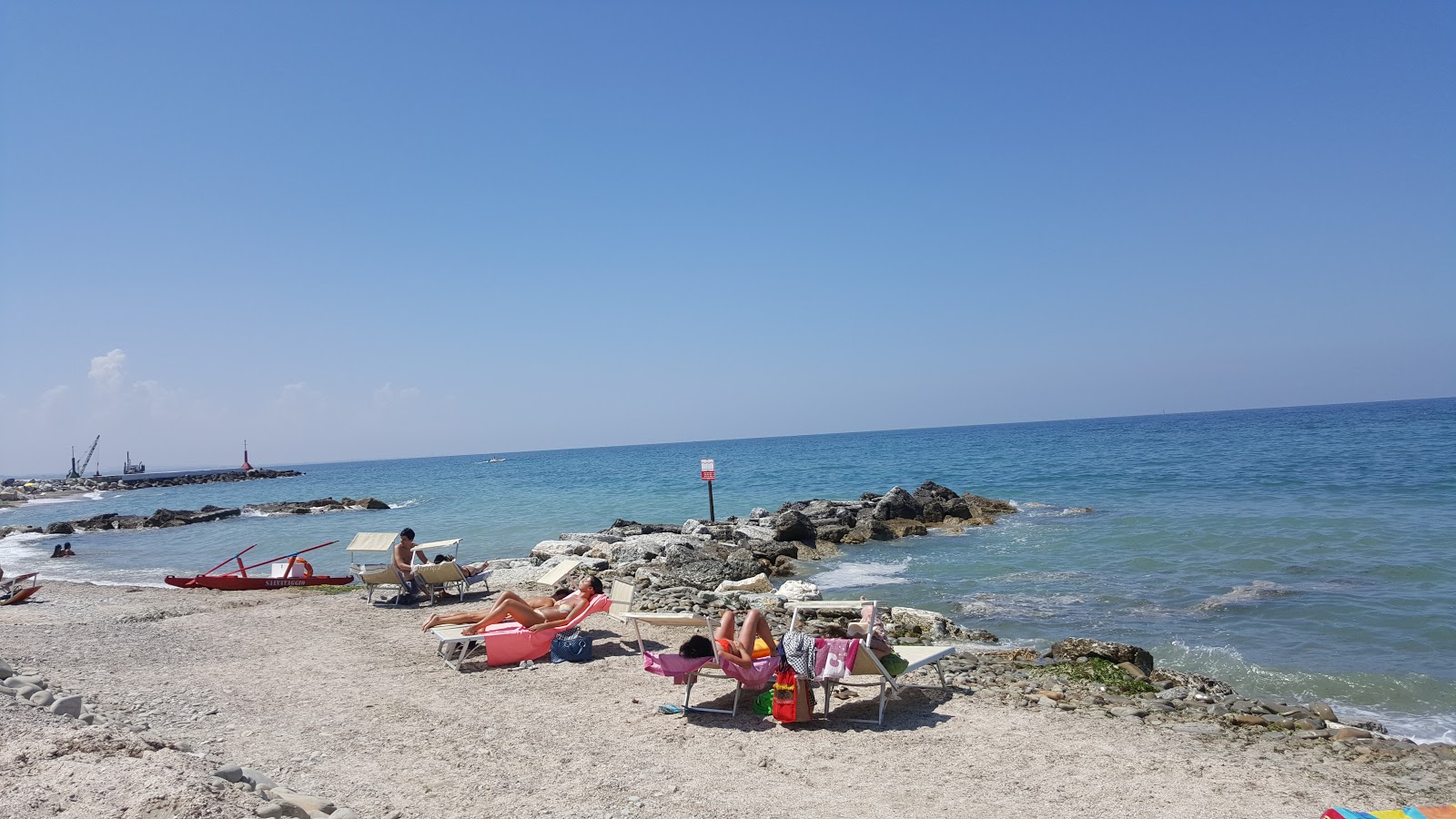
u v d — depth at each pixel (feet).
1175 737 22.85
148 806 13.51
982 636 38.86
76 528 133.69
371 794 18.21
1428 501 78.54
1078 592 49.70
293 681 28.25
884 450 293.64
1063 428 583.17
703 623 29.99
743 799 18.17
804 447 445.37
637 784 19.06
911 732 22.89
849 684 27.81
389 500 179.52
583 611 31.94
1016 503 101.91
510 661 30.58
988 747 21.61
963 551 68.74
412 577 44.68
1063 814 17.44
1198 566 55.31
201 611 43.16
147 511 187.32
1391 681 31.22
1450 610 40.60
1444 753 22.88
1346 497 85.30
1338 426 282.36
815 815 17.31
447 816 17.04
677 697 26.25
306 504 164.96
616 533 82.38
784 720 23.30
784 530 76.38
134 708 23.91
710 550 69.05
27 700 20.06
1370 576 49.14
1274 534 65.00
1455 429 219.00
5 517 186.50
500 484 215.10
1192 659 34.91
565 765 20.22
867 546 75.87
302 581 54.54
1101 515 85.71
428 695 26.50
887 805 17.85
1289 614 41.60
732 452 446.60
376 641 34.94
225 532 118.11
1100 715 24.89
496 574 55.11
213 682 27.89
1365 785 19.53
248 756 20.36
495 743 21.80
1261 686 31.50
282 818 15.02
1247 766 20.54
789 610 44.55
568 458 541.34
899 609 42.14
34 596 50.90
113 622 39.14
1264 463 133.08
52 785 14.24
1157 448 203.00
